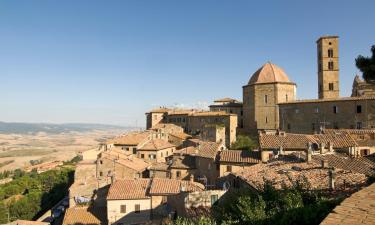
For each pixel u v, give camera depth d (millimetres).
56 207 78938
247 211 18078
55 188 98125
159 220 39125
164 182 51406
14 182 118000
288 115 87375
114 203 49094
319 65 100625
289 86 97750
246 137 92750
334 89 96875
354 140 52031
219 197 33188
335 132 59125
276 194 20469
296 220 14156
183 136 107625
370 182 23578
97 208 56312
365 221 9141
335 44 97125
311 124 82625
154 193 48312
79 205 59000
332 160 36406
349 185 23984
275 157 45125
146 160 91500
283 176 30594
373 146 50781
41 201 89312
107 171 73312
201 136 98250
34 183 108812
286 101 93062
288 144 53094
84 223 51000
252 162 54156
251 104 100562
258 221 16203
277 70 100938
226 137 102375
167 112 134000
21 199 89875
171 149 100250
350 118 76500
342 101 77688
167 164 73438
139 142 97312
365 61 23672
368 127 73875
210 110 120250
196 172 65438
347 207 10492
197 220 24391
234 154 58094
